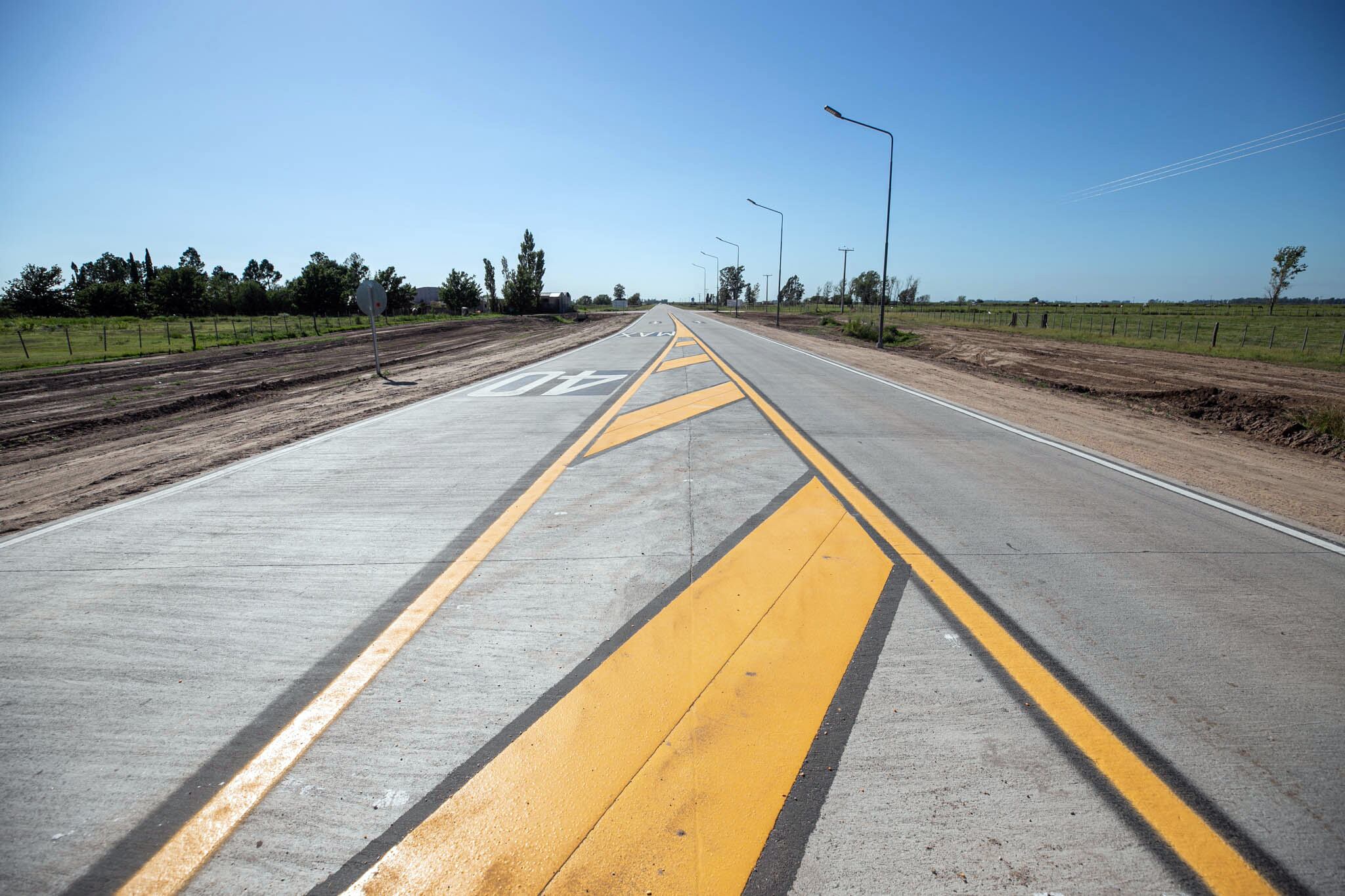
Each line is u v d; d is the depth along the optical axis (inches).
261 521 205.0
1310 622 139.7
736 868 78.3
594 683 115.3
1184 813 86.8
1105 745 100.2
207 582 159.6
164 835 84.4
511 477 253.4
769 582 156.9
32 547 184.7
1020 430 355.9
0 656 126.8
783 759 96.6
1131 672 120.2
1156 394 563.2
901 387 537.0
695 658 123.3
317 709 109.6
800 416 390.3
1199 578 161.8
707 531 191.5
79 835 84.6
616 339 1166.3
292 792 91.4
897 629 134.4
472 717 106.8
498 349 973.2
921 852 80.7
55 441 371.9
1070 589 154.6
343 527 198.1
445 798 89.7
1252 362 908.6
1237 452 322.7
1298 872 78.1
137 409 467.8
